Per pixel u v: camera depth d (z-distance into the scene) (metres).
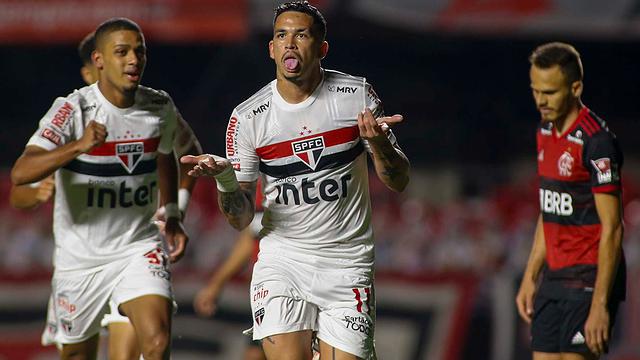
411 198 67.00
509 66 70.56
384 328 37.81
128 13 58.34
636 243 44.25
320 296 18.89
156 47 74.00
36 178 19.53
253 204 19.20
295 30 18.05
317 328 19.16
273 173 18.81
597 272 20.41
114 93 20.97
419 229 53.91
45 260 49.78
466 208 58.34
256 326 18.80
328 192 18.67
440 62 71.19
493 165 68.50
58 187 21.44
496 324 37.00
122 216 21.36
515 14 57.38
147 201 21.59
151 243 21.64
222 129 71.19
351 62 71.50
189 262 48.75
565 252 21.19
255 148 18.80
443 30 58.94
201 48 73.88
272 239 19.36
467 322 37.22
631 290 37.34
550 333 21.44
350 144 18.62
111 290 21.39
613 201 20.25
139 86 21.61
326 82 18.72
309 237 18.91
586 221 20.86
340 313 18.83
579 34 57.16
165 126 21.75
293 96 18.52
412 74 71.56
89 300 21.56
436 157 69.25
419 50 70.50
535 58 20.70
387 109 71.38
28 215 53.69
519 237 50.31
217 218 55.38
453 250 50.12
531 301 22.42
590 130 20.52
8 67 73.62
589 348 20.73
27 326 37.59
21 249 49.91
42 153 19.61
